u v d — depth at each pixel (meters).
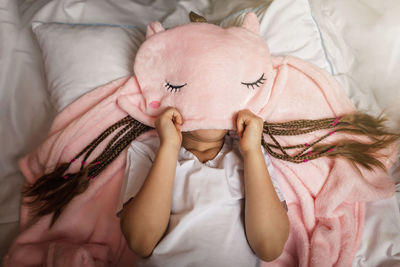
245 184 0.72
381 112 0.97
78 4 1.16
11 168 0.88
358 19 1.07
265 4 1.13
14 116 0.93
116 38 1.00
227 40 0.74
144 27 1.18
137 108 0.82
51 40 0.98
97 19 1.16
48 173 0.83
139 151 0.82
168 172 0.70
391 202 0.82
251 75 0.73
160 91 0.76
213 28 0.78
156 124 0.74
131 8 1.23
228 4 1.25
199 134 0.74
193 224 0.70
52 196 0.79
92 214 0.83
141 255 0.69
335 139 0.88
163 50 0.76
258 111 0.76
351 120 0.88
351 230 0.79
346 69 1.07
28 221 0.80
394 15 1.00
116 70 0.96
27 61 1.01
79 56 0.96
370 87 1.03
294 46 1.03
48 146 0.85
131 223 0.67
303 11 1.05
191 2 1.28
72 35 0.98
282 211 0.71
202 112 0.70
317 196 0.84
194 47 0.72
